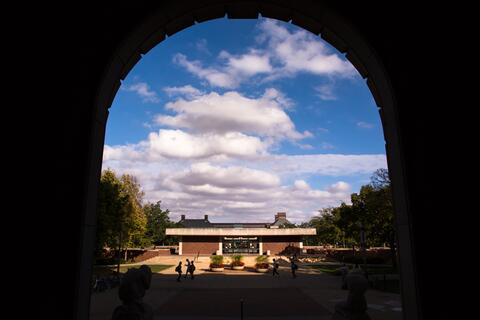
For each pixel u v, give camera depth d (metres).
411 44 5.30
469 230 4.68
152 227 78.06
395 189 5.40
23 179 4.76
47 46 5.18
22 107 4.95
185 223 94.81
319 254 63.28
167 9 5.68
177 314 15.14
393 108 5.23
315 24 6.30
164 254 59.09
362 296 5.84
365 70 6.25
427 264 4.66
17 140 4.85
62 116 5.02
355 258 46.94
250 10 6.45
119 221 31.39
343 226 43.38
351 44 6.05
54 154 4.89
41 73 5.09
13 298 4.46
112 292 21.75
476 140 4.88
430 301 4.55
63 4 5.35
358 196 41.00
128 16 5.45
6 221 4.62
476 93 5.00
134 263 48.88
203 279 30.53
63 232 4.71
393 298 18.83
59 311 4.50
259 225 101.19
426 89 5.13
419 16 5.36
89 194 4.99
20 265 4.55
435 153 4.93
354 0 5.52
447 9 5.31
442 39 5.25
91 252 5.16
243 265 41.62
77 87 5.13
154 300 19.17
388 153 5.75
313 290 23.55
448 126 4.98
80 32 5.30
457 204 4.76
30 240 4.62
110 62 5.27
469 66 5.09
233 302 18.50
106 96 5.69
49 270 4.59
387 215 34.19
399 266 5.27
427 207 4.81
